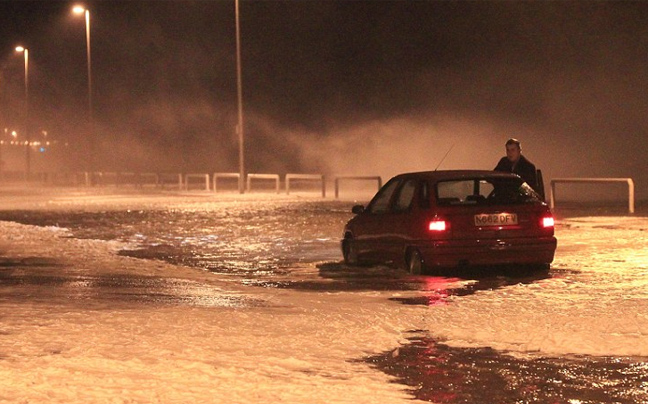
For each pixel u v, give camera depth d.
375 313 16.75
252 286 21.05
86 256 27.89
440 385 11.92
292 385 11.52
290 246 30.75
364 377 12.13
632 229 33.09
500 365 13.00
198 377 11.78
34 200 64.56
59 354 13.04
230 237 34.25
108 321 15.73
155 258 27.58
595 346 13.91
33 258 27.38
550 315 16.23
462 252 21.95
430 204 22.28
